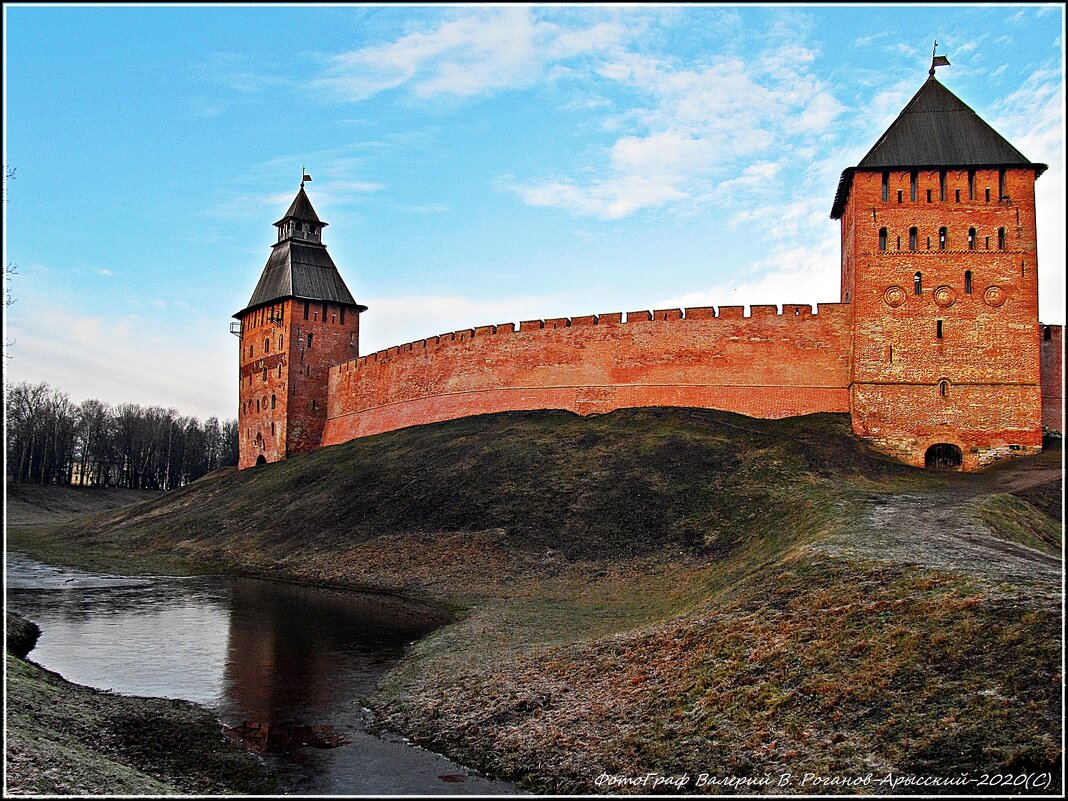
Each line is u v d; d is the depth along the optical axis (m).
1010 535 25.61
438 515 38.78
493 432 48.25
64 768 12.58
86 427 113.31
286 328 66.44
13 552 48.44
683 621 20.14
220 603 30.59
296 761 14.98
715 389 46.72
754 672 16.25
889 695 14.34
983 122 43.53
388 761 15.05
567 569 31.66
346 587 33.56
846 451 40.34
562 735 15.44
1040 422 40.72
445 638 23.52
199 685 19.66
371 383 62.06
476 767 14.77
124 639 24.47
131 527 55.19
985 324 41.75
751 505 34.03
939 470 39.81
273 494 50.97
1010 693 13.38
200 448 118.38
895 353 42.28
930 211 42.72
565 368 50.81
